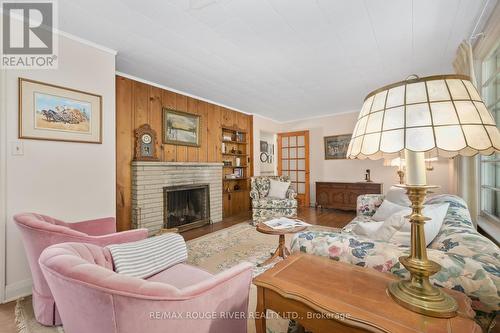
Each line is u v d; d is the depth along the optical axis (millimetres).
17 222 1437
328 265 999
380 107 740
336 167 5449
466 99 656
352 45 2377
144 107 3363
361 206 2896
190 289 834
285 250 2537
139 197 3156
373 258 991
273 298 853
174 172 3637
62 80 2100
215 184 4340
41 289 1474
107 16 1910
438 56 2609
